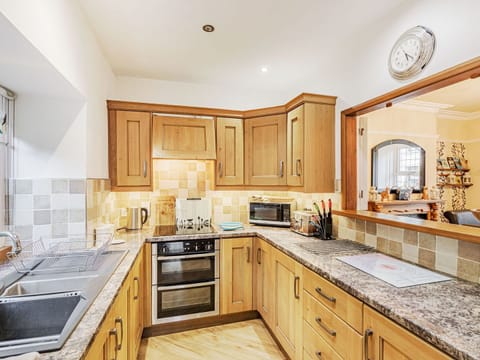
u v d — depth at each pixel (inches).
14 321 39.8
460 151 199.5
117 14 65.9
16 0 37.0
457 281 47.9
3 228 62.6
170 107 97.7
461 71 49.0
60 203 67.9
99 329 33.0
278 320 77.9
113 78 100.5
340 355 49.4
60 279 48.1
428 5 55.5
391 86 65.4
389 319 38.3
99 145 81.7
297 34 75.9
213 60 91.8
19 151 65.5
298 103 88.4
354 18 68.3
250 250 95.1
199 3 62.1
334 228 88.7
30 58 46.5
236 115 105.0
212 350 79.0
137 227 98.5
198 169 114.0
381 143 152.6
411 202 146.7
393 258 62.2
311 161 85.8
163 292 85.7
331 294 52.2
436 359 31.0
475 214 128.3
